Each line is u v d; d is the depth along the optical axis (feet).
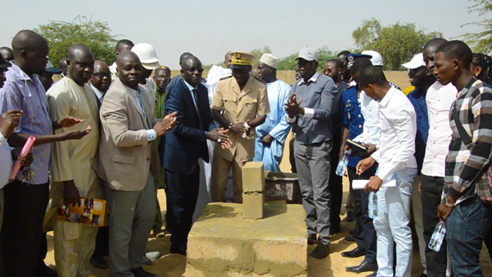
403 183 13.25
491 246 12.46
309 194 17.69
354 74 15.43
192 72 16.44
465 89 10.71
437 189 12.57
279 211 15.48
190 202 16.96
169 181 16.28
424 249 14.28
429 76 13.67
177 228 16.61
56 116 12.75
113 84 13.76
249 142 17.54
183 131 15.84
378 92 12.99
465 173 10.36
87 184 13.50
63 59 19.17
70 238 13.16
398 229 13.39
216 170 17.69
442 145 12.35
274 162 20.43
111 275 15.21
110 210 14.12
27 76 11.84
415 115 12.92
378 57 18.45
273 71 22.76
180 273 15.26
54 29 86.38
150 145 14.38
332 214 19.38
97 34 87.30
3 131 10.50
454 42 10.78
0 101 11.25
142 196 14.70
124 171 13.53
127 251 14.07
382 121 13.04
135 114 13.93
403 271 13.53
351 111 16.66
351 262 16.40
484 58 14.25
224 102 17.54
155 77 20.62
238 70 16.94
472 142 10.36
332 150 18.54
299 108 16.15
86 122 13.33
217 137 16.03
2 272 12.42
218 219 14.64
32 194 12.08
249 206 14.56
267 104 17.72
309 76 17.38
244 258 13.07
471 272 10.82
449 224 10.97
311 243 18.01
